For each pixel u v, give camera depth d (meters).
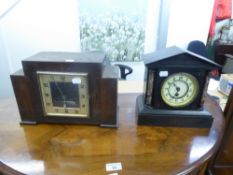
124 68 1.95
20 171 0.54
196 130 0.74
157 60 0.66
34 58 0.67
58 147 0.63
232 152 0.92
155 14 2.09
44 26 1.97
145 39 2.19
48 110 0.73
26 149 0.62
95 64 0.64
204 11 2.14
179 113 0.73
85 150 0.62
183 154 0.61
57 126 0.74
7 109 0.85
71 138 0.68
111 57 2.23
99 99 0.70
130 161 0.58
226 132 0.84
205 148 0.64
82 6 1.95
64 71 0.66
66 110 0.72
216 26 2.37
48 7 1.90
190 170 0.56
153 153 0.61
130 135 0.70
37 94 0.69
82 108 0.72
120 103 0.93
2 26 1.89
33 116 0.74
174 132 0.72
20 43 2.00
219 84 1.22
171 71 0.69
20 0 1.82
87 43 2.12
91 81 0.67
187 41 2.25
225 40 2.44
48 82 0.68
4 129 0.72
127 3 1.99
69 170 0.54
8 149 0.62
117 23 2.07
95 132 0.71
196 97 0.73
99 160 0.58
